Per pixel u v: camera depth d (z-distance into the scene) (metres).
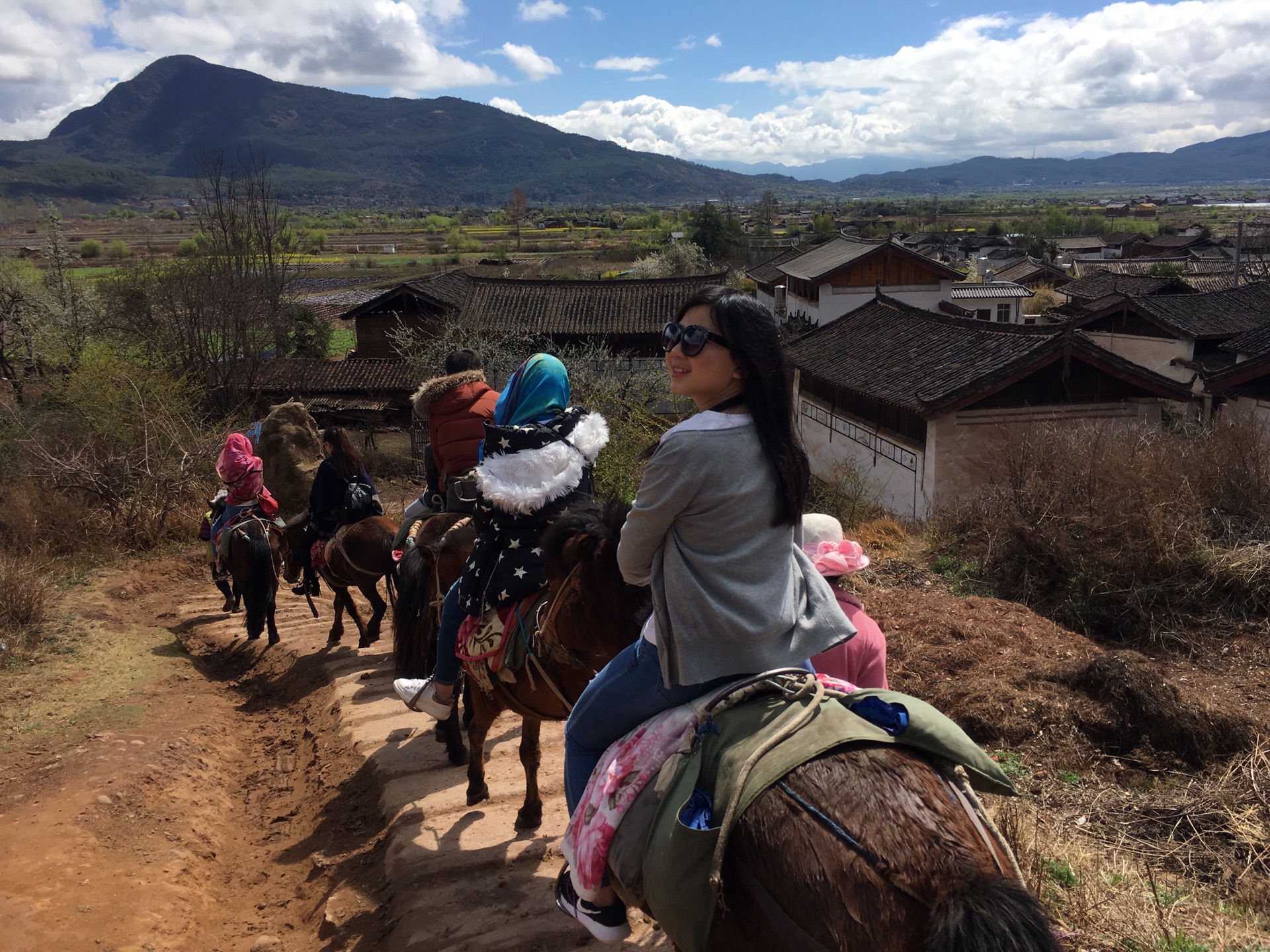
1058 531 9.32
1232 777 5.11
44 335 24.89
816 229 116.50
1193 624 8.22
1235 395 18.66
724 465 2.21
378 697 7.03
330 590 11.98
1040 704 5.74
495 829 4.72
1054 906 3.66
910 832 1.88
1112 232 120.19
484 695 4.33
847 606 3.57
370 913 4.21
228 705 7.66
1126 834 4.61
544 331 33.56
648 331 33.53
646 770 2.39
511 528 4.00
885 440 20.08
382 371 30.78
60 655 7.89
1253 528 9.19
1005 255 94.62
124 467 13.56
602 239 138.38
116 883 4.42
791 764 2.07
